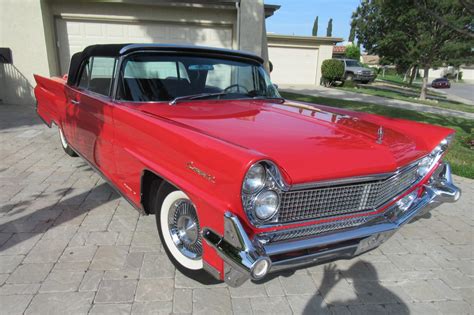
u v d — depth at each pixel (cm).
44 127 704
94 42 986
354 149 230
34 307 221
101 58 328
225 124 246
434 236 344
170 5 968
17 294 231
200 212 204
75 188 405
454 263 299
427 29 1689
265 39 1110
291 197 203
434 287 267
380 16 1825
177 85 316
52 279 247
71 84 402
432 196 286
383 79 4372
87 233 310
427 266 294
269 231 200
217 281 247
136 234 311
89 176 443
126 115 271
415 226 364
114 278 252
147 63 309
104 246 291
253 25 1029
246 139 219
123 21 980
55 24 953
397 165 236
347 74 2692
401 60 1980
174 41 1027
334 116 303
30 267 260
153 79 308
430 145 284
